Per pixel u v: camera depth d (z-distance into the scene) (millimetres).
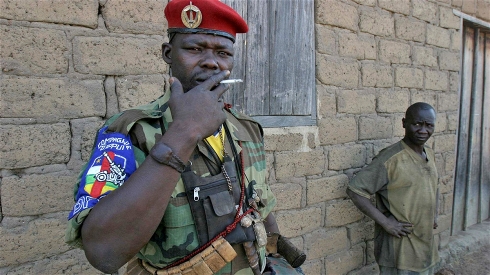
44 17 1646
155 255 1032
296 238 2623
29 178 1643
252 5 2350
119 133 993
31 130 1638
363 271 3105
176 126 878
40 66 1648
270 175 2455
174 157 845
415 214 2648
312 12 2631
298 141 2590
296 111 2586
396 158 2658
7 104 1579
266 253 1403
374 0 3037
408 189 2633
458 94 3990
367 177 2680
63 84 1709
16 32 1585
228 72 997
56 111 1697
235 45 2289
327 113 2764
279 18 2469
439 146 3777
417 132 2619
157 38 1979
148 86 1956
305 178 2660
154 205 829
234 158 1189
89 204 867
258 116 2410
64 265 1748
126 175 938
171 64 1149
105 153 946
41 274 1689
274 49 2463
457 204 4324
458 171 4266
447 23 3752
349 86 2902
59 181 1717
